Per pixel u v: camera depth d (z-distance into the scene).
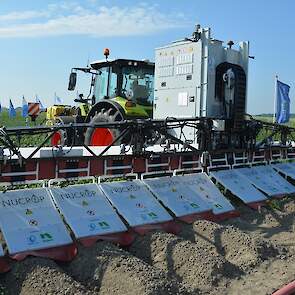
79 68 12.16
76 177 6.52
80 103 13.37
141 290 4.21
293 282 4.70
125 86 11.12
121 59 10.91
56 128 6.14
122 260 4.78
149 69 11.45
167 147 7.54
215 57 9.16
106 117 10.49
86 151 7.26
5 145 5.75
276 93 13.12
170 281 4.47
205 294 4.50
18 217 5.31
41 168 6.17
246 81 9.55
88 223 5.62
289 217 7.32
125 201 6.31
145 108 11.03
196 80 9.15
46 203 5.67
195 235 6.00
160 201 6.85
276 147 9.81
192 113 9.23
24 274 4.54
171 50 9.69
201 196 7.20
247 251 5.42
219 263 4.92
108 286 4.46
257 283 4.75
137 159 7.18
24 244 5.01
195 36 9.12
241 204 7.80
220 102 9.23
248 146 9.10
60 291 4.22
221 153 8.52
